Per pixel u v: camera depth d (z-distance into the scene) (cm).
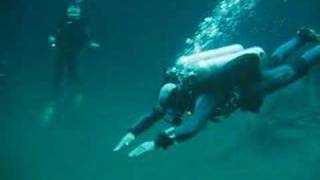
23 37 2072
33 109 1440
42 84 1625
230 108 367
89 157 1248
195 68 363
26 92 1555
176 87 367
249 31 2108
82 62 1827
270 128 1249
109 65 1831
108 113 1446
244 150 1273
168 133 329
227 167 1220
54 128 1347
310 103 1271
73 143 1288
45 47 1986
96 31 2142
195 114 344
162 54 1964
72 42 1170
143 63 1873
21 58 1855
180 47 2030
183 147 1302
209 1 2336
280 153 1239
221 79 357
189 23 2247
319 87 1400
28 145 1263
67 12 1155
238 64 359
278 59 400
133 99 1557
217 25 2105
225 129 1354
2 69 1723
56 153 1257
